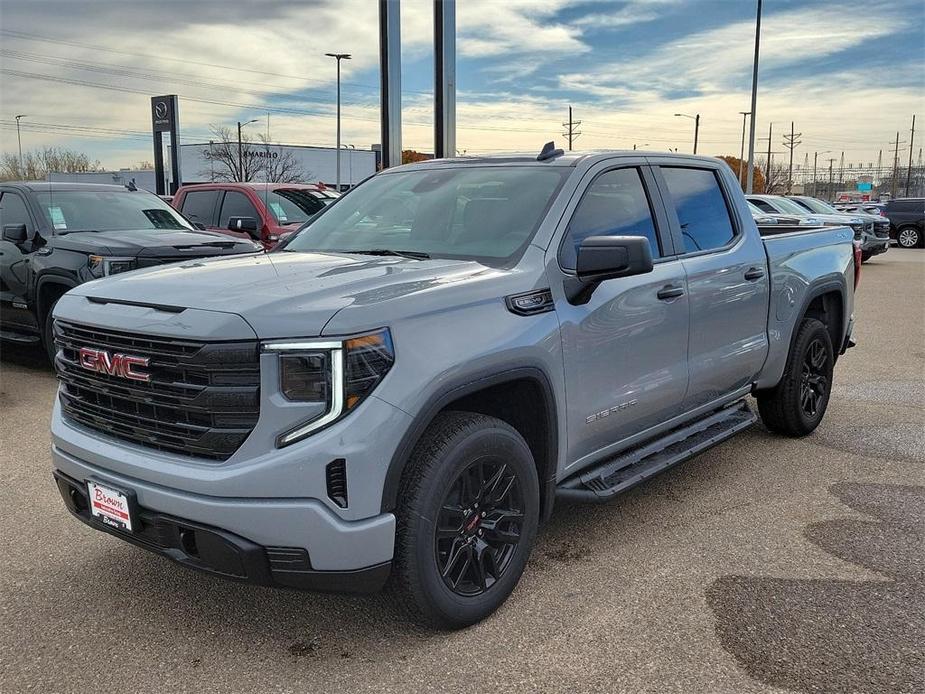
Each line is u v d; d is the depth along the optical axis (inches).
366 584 109.4
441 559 119.3
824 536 161.0
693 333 168.6
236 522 104.0
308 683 111.3
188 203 474.3
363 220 166.1
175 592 137.3
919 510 175.3
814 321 223.6
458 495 120.3
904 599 134.4
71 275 285.9
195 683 111.5
